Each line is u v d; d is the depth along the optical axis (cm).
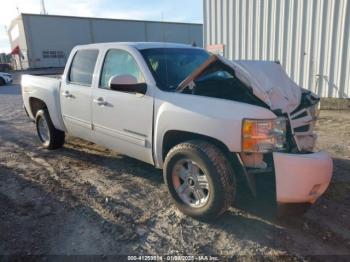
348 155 523
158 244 303
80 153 573
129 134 406
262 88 335
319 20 877
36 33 4416
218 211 318
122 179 452
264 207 361
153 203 381
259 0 970
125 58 420
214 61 342
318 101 408
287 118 315
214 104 321
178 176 352
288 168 291
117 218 349
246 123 297
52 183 445
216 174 310
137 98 386
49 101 549
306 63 924
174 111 343
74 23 4659
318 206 363
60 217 355
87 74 477
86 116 473
